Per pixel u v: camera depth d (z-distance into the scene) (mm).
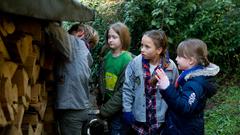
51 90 3688
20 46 2812
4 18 2559
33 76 3119
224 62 7133
